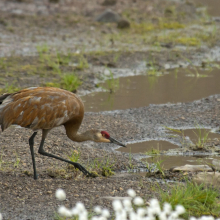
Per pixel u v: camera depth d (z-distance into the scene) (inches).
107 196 323.9
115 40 960.9
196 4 1504.7
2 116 348.8
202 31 1083.3
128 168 402.3
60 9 1267.2
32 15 1161.4
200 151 440.5
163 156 429.1
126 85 673.6
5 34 962.7
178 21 1210.0
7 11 1194.0
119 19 1151.0
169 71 759.1
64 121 361.4
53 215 294.4
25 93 354.3
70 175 373.7
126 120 524.4
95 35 1000.9
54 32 1008.2
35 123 347.3
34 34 980.6
